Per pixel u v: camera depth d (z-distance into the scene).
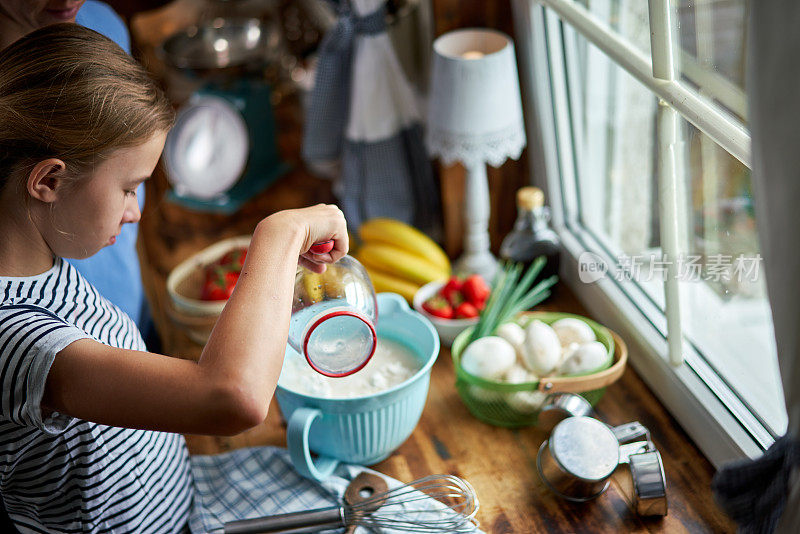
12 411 0.69
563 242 1.48
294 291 0.82
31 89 0.70
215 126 1.79
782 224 0.61
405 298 1.43
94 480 0.87
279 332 0.71
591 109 1.34
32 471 0.85
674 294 1.07
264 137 1.90
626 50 1.03
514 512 1.05
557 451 1.03
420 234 1.50
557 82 1.37
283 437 1.22
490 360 1.14
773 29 0.58
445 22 1.42
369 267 1.49
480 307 1.35
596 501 1.05
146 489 0.93
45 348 0.68
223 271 1.38
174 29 2.09
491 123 1.33
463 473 1.12
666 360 1.17
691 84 0.97
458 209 1.55
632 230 1.29
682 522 1.01
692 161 1.04
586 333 1.19
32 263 0.80
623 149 1.26
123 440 0.89
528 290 1.43
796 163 0.59
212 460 1.16
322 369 0.79
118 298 1.25
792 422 0.68
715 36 0.89
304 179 1.93
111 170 0.73
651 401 1.22
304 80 2.08
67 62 0.71
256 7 2.02
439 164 1.68
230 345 0.68
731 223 0.99
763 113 0.61
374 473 1.08
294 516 0.99
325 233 0.80
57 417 0.73
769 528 0.75
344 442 1.08
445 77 1.31
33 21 1.04
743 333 1.03
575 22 1.15
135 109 0.72
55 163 0.70
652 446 1.05
